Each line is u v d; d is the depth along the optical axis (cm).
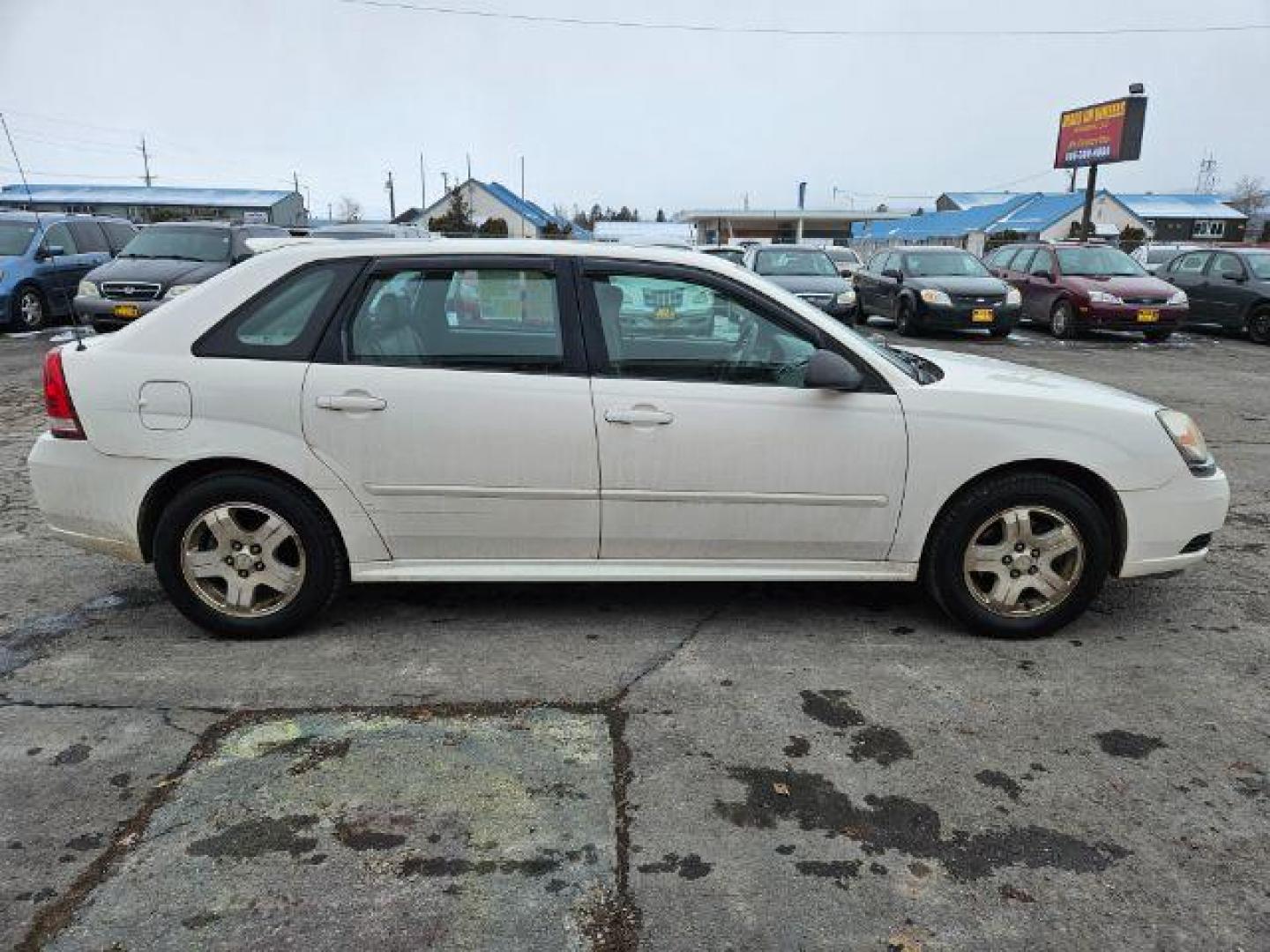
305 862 247
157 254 1342
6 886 238
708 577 379
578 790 280
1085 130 3167
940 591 384
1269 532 539
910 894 239
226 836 257
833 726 318
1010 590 382
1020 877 246
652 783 284
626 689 341
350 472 359
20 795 275
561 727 314
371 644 375
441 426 355
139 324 366
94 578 444
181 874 242
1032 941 224
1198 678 356
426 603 418
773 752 302
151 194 5669
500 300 362
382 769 289
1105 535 378
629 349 364
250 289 363
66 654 366
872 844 259
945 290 1542
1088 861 252
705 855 253
